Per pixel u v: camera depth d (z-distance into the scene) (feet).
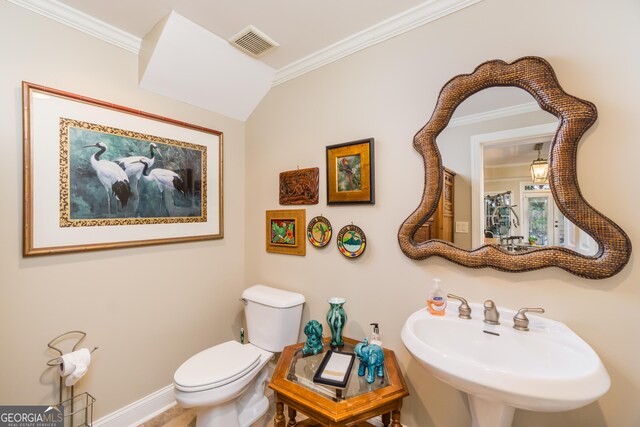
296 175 6.64
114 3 4.80
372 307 5.48
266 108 7.37
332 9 4.94
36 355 4.53
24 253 4.39
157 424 5.64
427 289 4.85
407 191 5.08
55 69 4.74
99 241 5.17
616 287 3.50
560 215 3.75
